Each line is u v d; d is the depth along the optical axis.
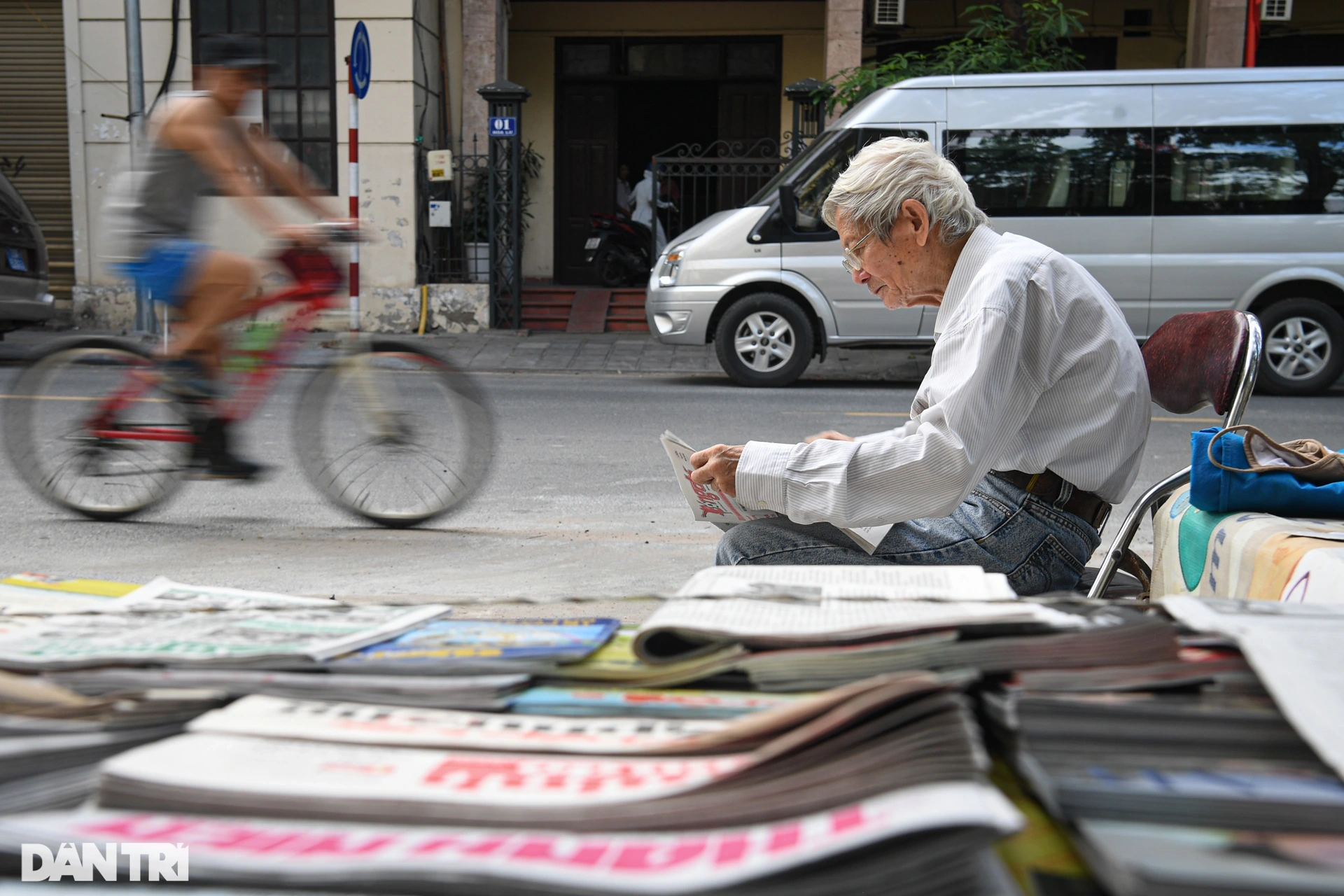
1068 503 2.06
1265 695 0.89
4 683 0.96
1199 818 0.69
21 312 9.73
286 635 1.13
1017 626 1.03
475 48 13.34
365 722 0.90
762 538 2.06
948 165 2.07
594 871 0.66
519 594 3.36
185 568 3.72
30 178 12.93
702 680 1.03
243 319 4.28
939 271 2.09
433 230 13.01
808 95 12.04
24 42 12.72
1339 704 0.82
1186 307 8.74
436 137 13.52
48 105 12.81
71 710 0.92
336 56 12.16
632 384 9.28
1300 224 8.60
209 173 4.16
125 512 4.48
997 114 8.74
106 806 0.76
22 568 3.71
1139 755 0.80
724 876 0.65
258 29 12.16
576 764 0.82
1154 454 6.19
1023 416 2.01
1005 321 1.90
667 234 15.70
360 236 4.26
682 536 4.26
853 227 2.10
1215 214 8.65
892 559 2.03
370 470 4.40
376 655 1.05
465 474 4.36
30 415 4.48
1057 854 0.76
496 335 12.27
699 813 0.72
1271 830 0.69
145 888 0.69
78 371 4.44
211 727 0.88
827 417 7.43
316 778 0.78
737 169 15.65
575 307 13.17
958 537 2.03
